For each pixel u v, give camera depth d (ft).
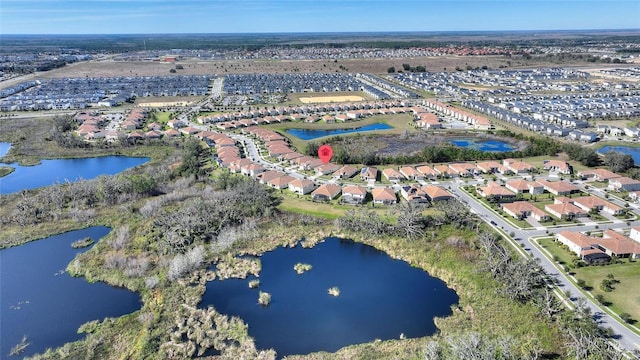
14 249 320.29
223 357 214.28
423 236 322.75
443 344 215.92
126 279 279.49
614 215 346.95
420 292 269.23
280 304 257.55
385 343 221.46
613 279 257.55
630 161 441.27
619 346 205.57
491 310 241.14
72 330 234.58
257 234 336.29
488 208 364.99
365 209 366.63
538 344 206.28
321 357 212.84
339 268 297.53
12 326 236.63
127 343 223.71
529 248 298.15
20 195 408.67
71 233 344.90
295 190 411.95
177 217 348.18
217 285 277.85
